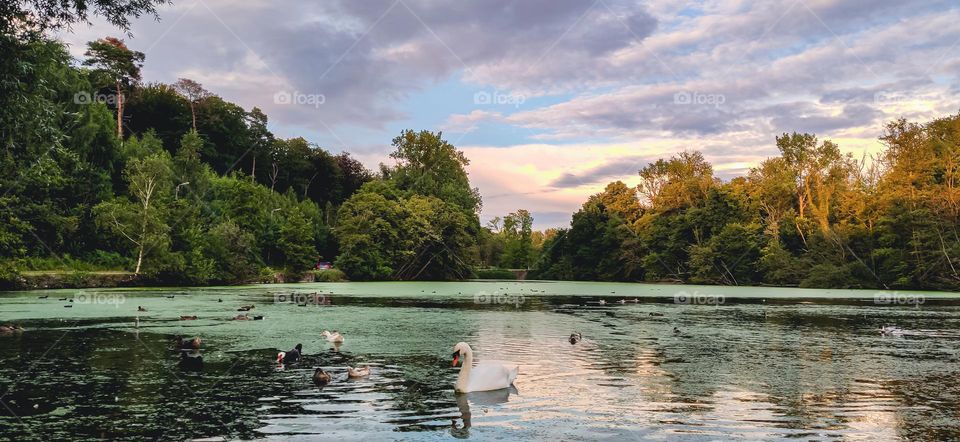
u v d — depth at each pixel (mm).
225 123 120875
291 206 102625
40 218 57688
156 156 67312
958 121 78312
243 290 57906
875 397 12961
